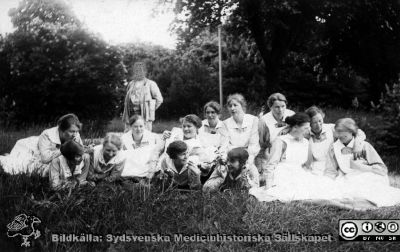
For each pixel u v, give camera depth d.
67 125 6.37
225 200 5.24
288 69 21.06
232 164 5.70
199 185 5.87
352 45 20.50
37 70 13.66
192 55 23.84
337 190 5.77
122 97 15.09
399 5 18.52
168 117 19.34
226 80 20.84
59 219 4.83
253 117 6.90
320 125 6.42
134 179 6.11
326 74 21.44
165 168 6.04
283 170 5.98
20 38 14.00
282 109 6.86
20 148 7.16
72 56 13.88
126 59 22.17
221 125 6.94
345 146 6.29
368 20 19.20
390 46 20.00
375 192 5.70
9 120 13.69
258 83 20.50
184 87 19.34
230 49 23.28
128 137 6.83
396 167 8.01
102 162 5.92
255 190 5.73
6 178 6.04
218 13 17.36
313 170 6.41
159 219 4.86
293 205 5.39
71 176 5.73
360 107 19.86
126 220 4.79
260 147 7.02
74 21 15.49
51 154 6.37
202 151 6.44
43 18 15.20
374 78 20.73
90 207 4.99
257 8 16.97
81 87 13.69
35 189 5.69
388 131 9.09
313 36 18.92
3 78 13.85
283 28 17.36
